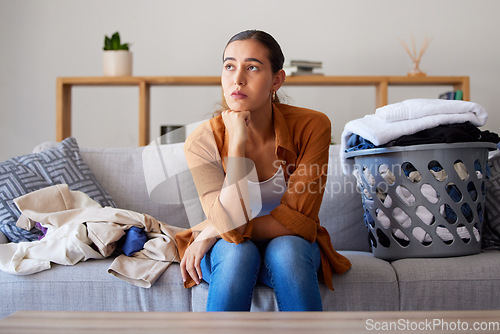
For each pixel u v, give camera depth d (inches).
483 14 139.9
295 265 47.1
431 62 140.6
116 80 123.9
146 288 55.6
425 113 60.2
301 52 141.5
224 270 47.4
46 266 56.7
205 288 54.2
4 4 141.4
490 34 139.9
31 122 141.3
